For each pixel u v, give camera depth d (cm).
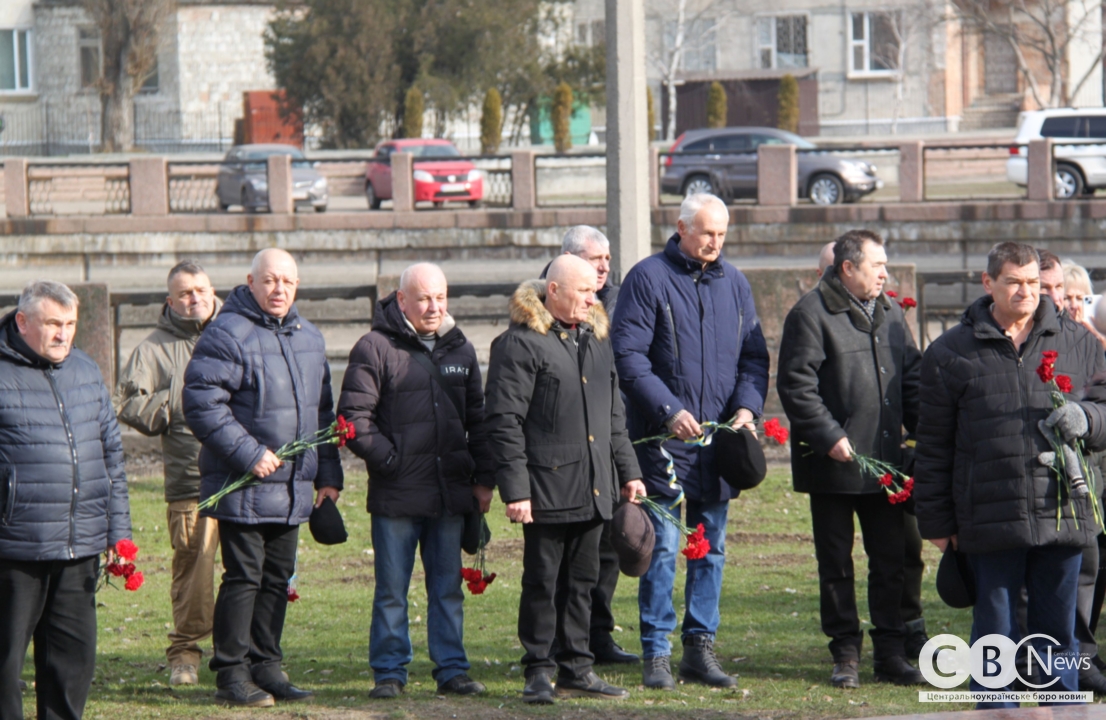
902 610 1497
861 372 1388
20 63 11481
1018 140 6594
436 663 1374
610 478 1328
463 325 3434
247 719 1260
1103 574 1413
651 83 10819
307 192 6550
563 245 1538
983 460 1172
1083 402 1173
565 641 1337
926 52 10544
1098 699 1292
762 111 10538
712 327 1415
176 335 1477
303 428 1335
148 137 10969
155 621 1769
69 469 1156
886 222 5703
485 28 9931
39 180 6109
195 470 1444
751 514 2358
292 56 9856
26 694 1413
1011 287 1162
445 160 6169
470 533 1410
